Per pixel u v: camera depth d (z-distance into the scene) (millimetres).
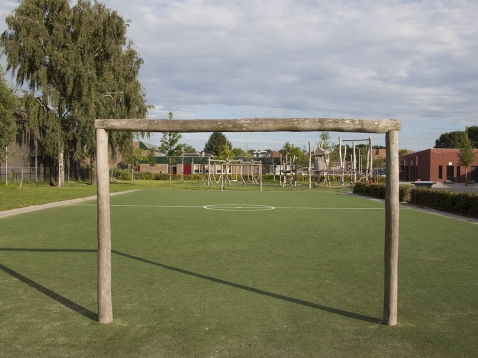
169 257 7027
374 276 5852
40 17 28484
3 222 11242
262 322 4035
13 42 27406
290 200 20344
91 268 6191
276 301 4703
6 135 22312
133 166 54312
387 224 3908
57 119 29281
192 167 68188
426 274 6008
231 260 6820
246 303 4621
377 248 7926
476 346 3514
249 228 10484
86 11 29406
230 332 3777
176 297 4816
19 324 3959
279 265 6488
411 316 4242
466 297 4910
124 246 8000
